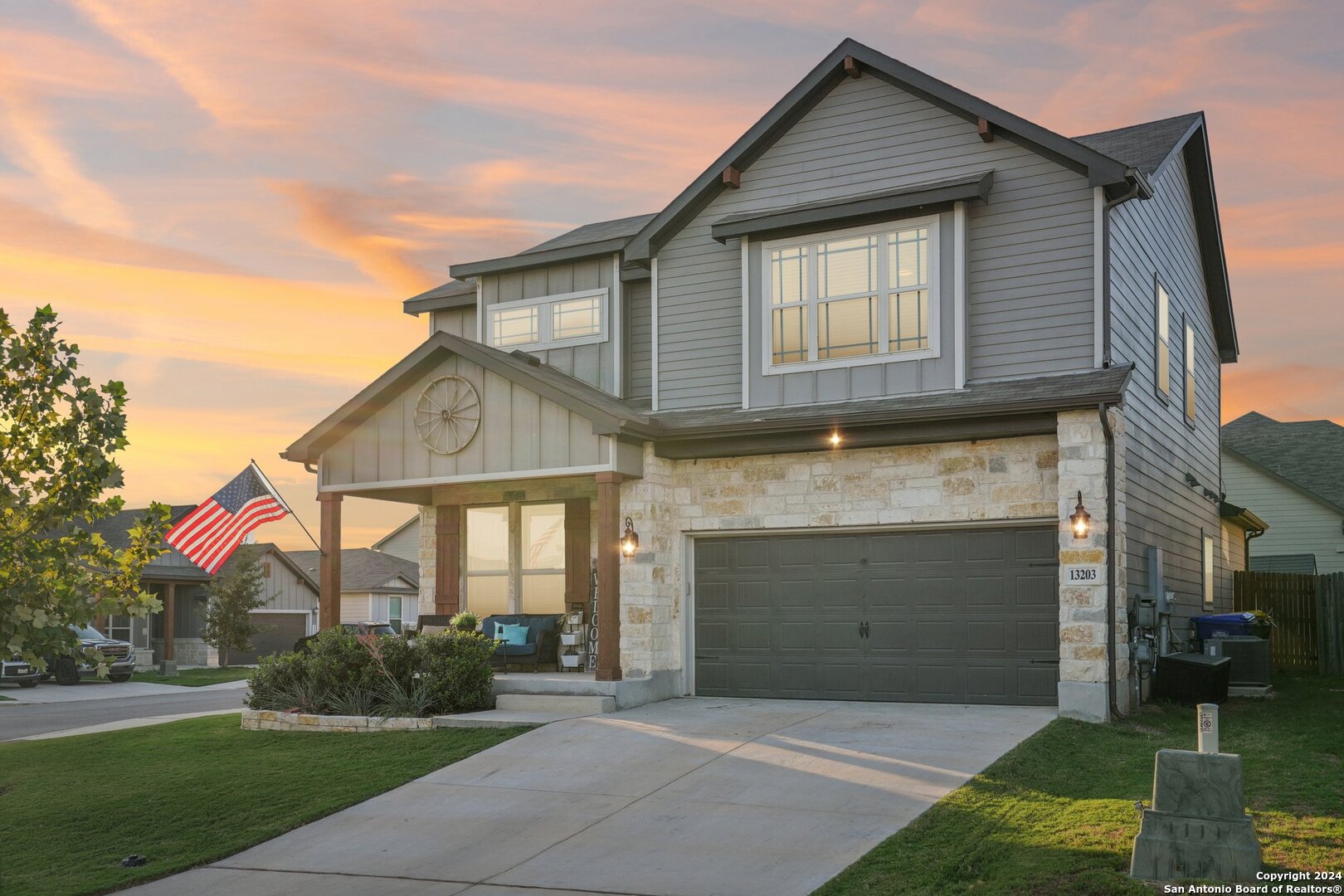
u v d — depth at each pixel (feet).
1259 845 24.67
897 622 50.01
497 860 30.58
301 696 50.34
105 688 98.99
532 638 57.47
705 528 53.36
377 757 42.60
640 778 37.40
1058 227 48.60
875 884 26.27
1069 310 47.98
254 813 36.52
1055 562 47.11
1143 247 55.06
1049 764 36.50
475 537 63.72
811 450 51.01
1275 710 48.93
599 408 50.01
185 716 65.51
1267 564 111.45
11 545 30.12
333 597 56.18
